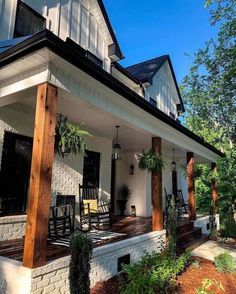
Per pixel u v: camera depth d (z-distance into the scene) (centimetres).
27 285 318
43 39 323
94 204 699
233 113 1398
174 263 473
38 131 361
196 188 1476
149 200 1062
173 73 1280
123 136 836
